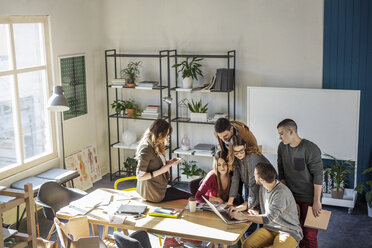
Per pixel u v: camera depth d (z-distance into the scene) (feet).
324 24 19.80
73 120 21.95
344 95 19.08
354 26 19.43
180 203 14.51
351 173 19.26
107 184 22.90
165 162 14.70
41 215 19.38
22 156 18.99
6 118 18.39
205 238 12.19
